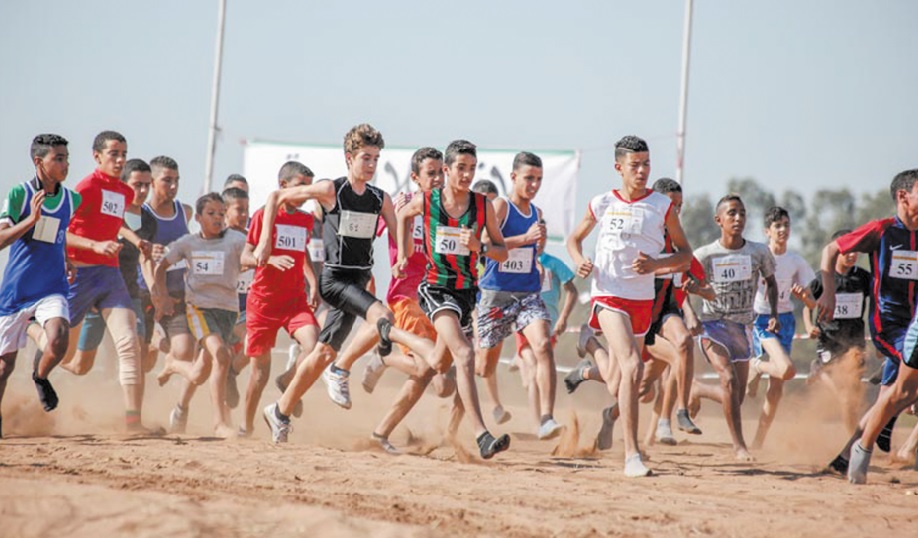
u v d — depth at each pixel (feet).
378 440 47.37
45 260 48.70
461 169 42.73
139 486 33.88
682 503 34.24
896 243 47.70
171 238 62.85
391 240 53.57
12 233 46.24
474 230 43.37
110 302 52.65
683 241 42.63
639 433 62.95
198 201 55.52
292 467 38.63
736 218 53.88
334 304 46.19
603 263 42.57
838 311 60.59
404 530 28.09
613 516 31.42
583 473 41.14
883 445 50.16
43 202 48.24
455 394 53.47
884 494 38.14
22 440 47.19
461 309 43.34
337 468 38.78
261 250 47.06
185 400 55.52
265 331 52.01
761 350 62.49
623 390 41.19
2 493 31.68
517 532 28.91
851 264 60.64
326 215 46.09
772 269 55.57
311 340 50.52
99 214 52.80
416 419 65.87
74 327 53.52
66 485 33.17
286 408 47.91
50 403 49.06
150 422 59.98
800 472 44.45
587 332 52.54
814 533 29.94
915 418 81.46
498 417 59.31
